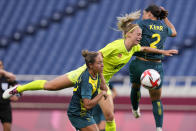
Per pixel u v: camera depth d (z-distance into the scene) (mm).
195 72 65125
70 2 79500
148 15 27172
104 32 74062
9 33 77312
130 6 75500
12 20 79125
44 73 70438
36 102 49750
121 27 26266
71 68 70375
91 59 21531
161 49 27391
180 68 65812
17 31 77438
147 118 43625
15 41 76188
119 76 58594
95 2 78375
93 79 21984
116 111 44781
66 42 74250
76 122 22938
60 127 44719
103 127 37219
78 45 73250
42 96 49875
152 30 26625
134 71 27578
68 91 52281
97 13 76938
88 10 77812
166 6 73875
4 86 35125
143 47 25984
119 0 77312
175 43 68562
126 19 25984
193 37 68938
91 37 73938
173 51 26125
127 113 44344
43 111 45812
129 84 59156
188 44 68250
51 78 61812
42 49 74188
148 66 27031
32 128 45000
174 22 71625
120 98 48625
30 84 26531
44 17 78562
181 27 70688
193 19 71688
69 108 23172
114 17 75312
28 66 71875
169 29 27609
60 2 80000
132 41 24406
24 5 81000
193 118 43406
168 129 43219
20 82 67312
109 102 25984
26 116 45688
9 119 35719
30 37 76375
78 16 77500
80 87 22188
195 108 47406
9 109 35875
